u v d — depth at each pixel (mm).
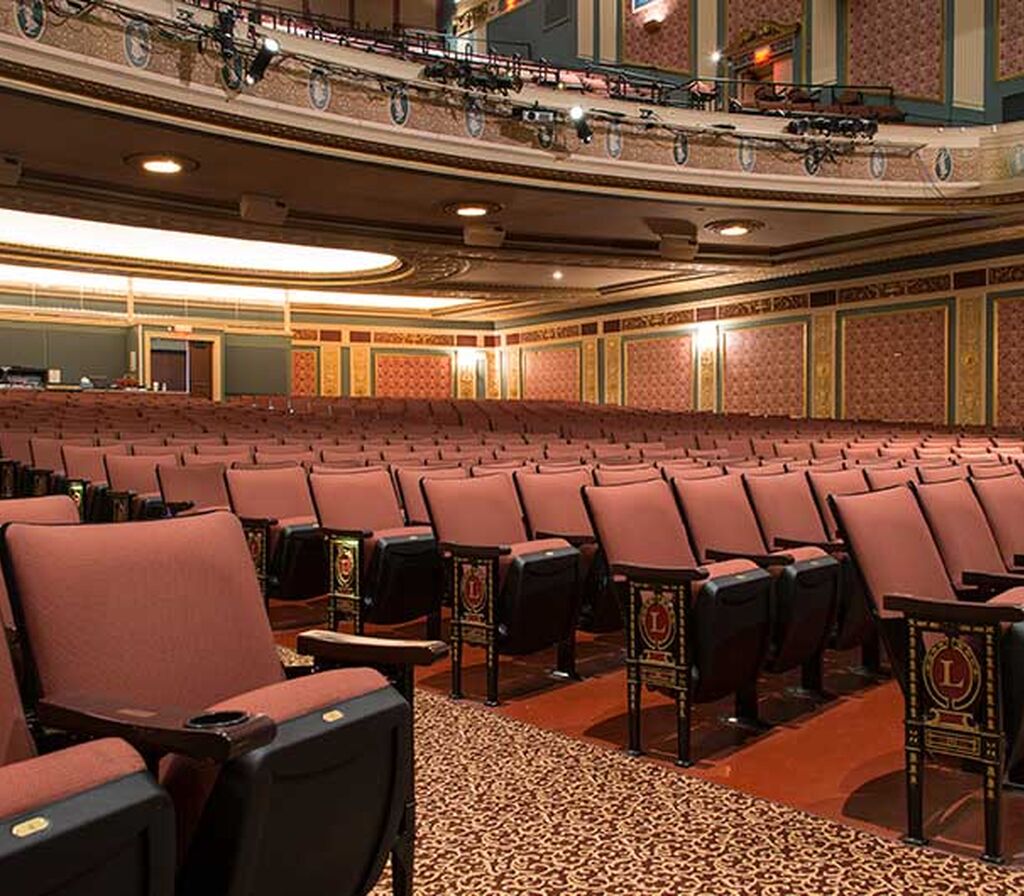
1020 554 3051
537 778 2246
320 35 10500
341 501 3648
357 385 18656
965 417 11898
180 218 9695
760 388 14289
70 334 15750
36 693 1351
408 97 8406
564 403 14492
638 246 12336
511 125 8922
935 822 2027
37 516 1930
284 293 17344
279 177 8906
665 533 3090
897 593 2361
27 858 882
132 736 1145
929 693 1908
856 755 2451
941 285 12148
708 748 2498
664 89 11391
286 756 1144
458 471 4004
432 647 1465
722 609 2363
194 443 5742
